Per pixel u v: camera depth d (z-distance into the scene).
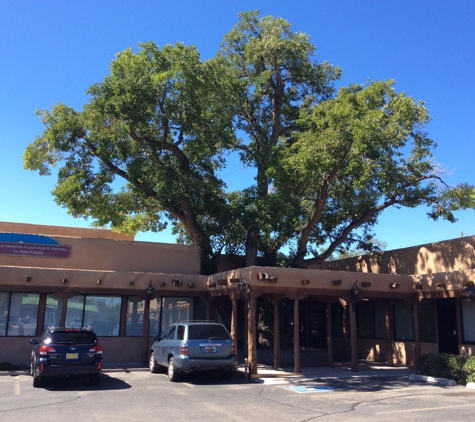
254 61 24.81
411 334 19.81
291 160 19.97
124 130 20.59
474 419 9.04
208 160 23.97
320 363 19.92
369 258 23.23
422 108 19.47
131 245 21.34
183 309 20.72
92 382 13.30
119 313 19.62
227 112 23.58
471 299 14.65
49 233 22.23
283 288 16.14
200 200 22.39
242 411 9.80
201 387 13.17
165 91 20.56
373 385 13.71
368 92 19.16
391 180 18.88
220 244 23.06
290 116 25.66
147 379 14.66
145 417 9.12
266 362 19.80
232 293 17.02
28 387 12.72
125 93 19.56
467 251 17.97
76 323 18.91
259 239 24.05
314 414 9.52
